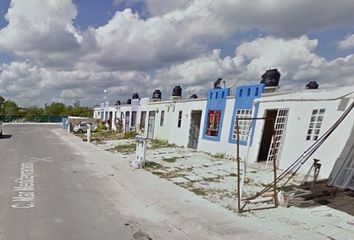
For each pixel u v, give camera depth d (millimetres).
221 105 17562
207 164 14172
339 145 10328
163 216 7141
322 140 10070
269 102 13664
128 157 16375
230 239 5855
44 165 13391
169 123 24219
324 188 9250
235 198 8641
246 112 15422
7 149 18844
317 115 11484
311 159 11133
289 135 12516
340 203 8172
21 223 6348
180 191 9367
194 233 6164
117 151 18938
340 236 6070
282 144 12750
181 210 7523
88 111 75688
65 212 7148
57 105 88562
